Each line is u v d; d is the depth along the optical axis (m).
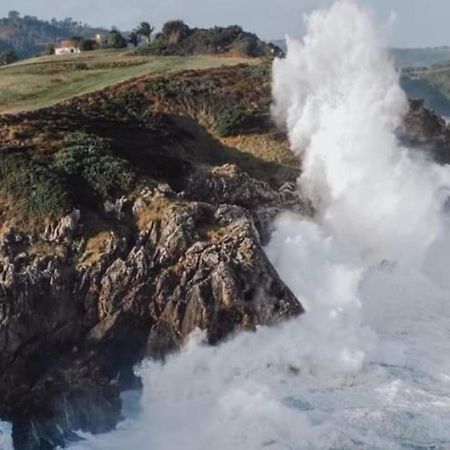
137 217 59.09
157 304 53.91
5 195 59.44
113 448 45.16
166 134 77.56
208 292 53.78
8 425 46.59
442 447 43.69
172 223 57.00
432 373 52.09
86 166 62.22
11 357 50.75
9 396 48.38
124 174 61.94
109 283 54.03
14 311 51.66
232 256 55.88
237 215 60.66
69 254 55.56
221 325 53.56
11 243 55.72
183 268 55.03
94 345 52.69
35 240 56.41
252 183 70.31
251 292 54.97
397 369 52.56
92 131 72.12
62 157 62.94
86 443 45.72
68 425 46.97
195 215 58.84
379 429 45.25
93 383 48.84
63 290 53.47
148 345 53.19
